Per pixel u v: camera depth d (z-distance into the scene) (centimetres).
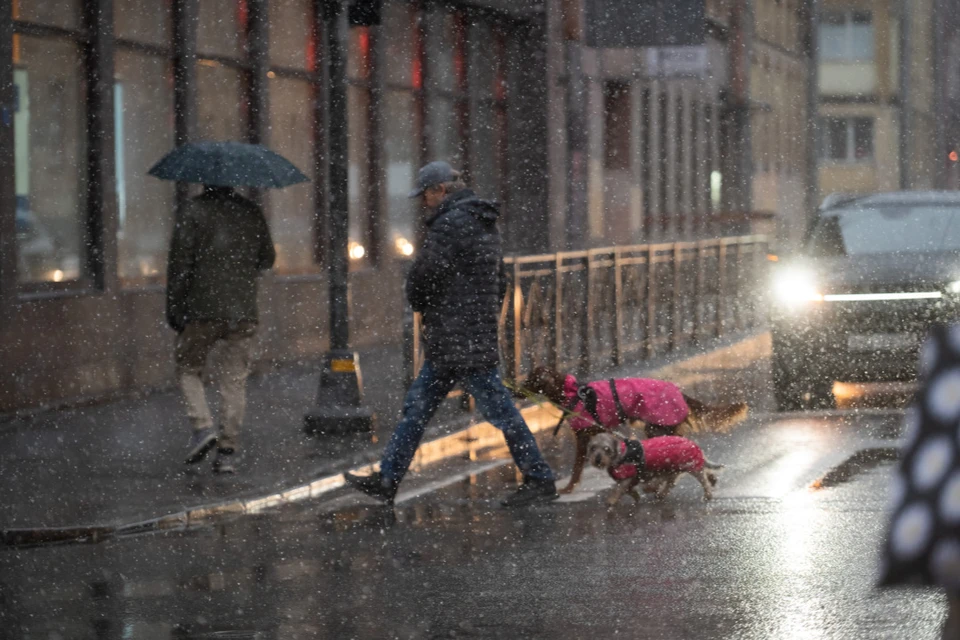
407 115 5219
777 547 1836
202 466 2509
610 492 2312
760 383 3941
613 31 5841
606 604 1534
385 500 2255
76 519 2044
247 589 1639
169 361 3706
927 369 443
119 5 3581
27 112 3259
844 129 14675
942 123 16900
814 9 12638
